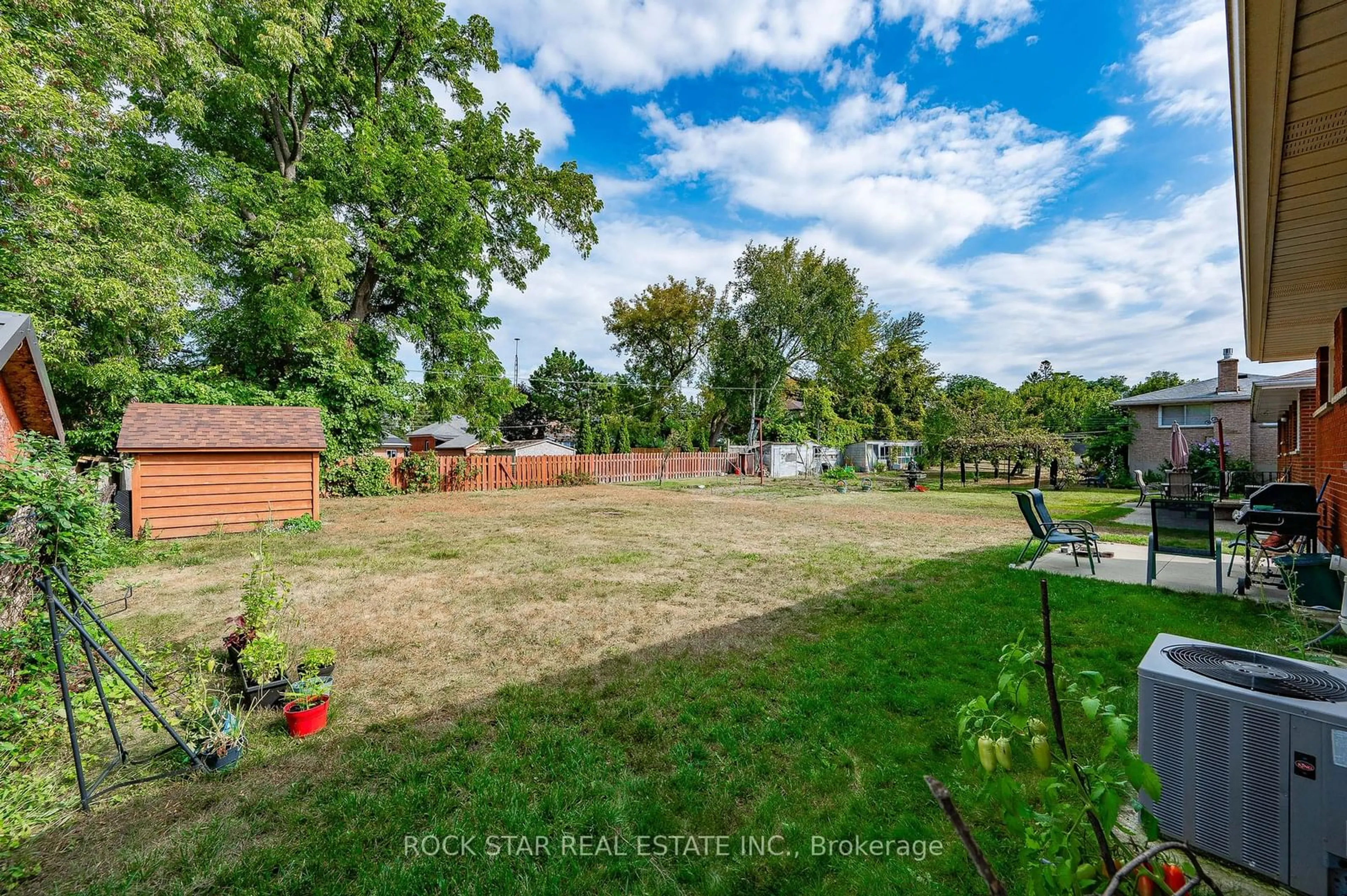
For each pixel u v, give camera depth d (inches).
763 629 178.1
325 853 82.0
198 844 84.1
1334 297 203.9
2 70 292.5
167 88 488.4
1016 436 724.7
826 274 1202.6
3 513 121.0
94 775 103.2
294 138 625.9
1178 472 521.3
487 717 124.2
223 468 382.9
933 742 107.1
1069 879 45.6
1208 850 71.6
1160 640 88.5
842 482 812.6
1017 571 241.4
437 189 621.3
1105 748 49.1
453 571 264.5
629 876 76.7
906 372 1487.5
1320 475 289.3
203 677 135.0
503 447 1366.9
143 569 268.4
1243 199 127.1
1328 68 80.0
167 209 430.0
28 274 332.5
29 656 118.6
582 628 183.0
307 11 520.7
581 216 782.5
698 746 109.4
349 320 613.0
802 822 86.5
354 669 151.9
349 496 616.4
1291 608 155.4
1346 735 60.8
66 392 430.9
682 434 1242.6
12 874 77.1
